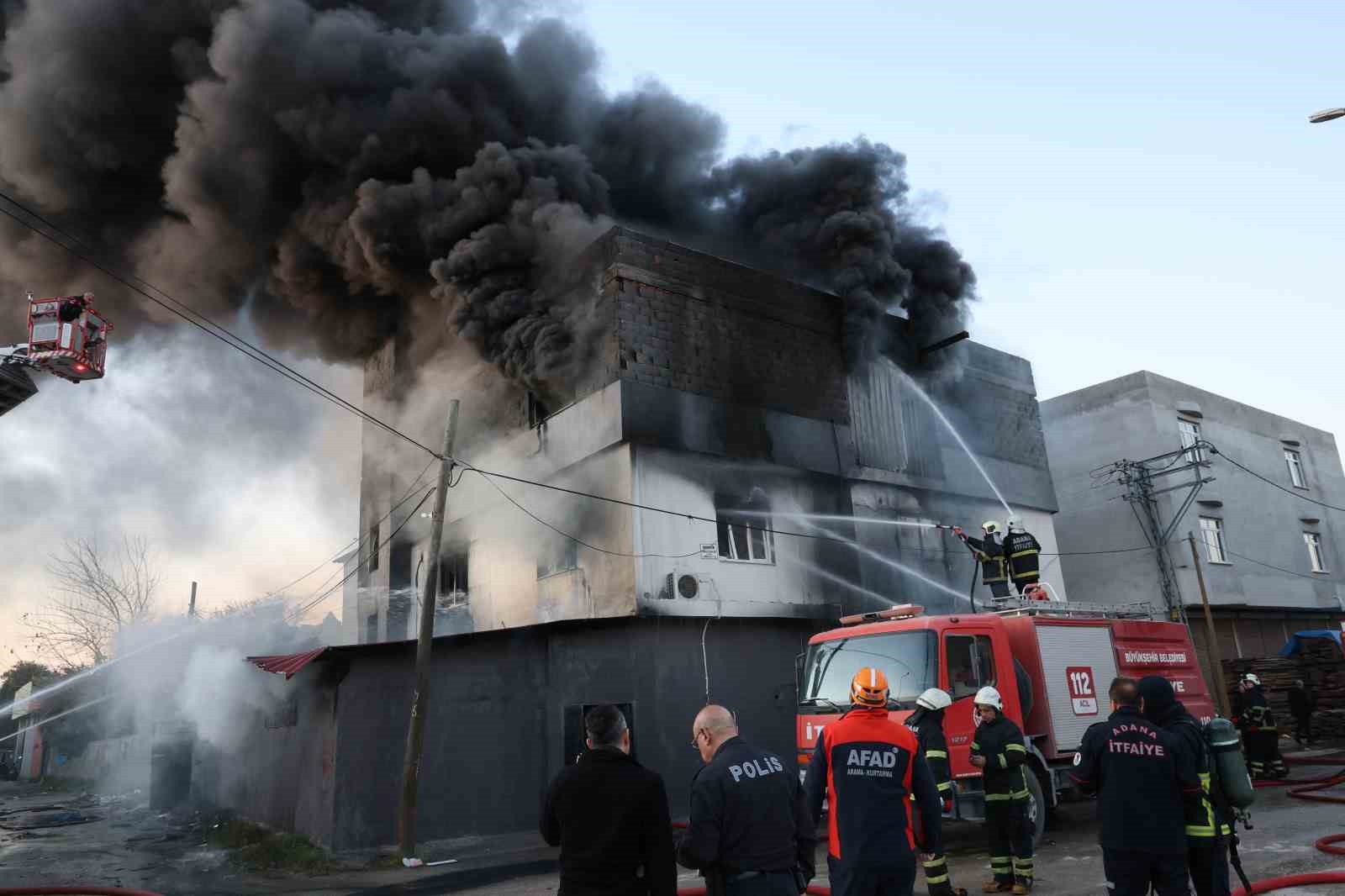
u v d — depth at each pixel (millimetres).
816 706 9289
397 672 12031
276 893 9344
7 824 18125
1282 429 30344
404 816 10820
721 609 14805
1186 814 4648
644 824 3387
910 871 4109
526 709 12867
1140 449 25750
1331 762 15172
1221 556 26219
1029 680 9523
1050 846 8820
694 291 16281
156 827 16141
